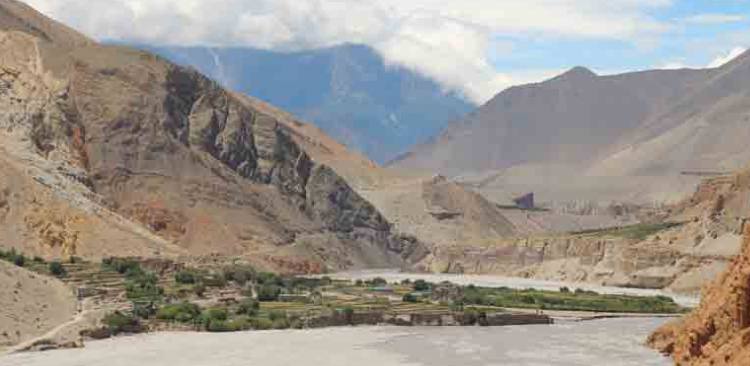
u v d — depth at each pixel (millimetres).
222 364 181750
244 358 188125
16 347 190750
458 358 192000
